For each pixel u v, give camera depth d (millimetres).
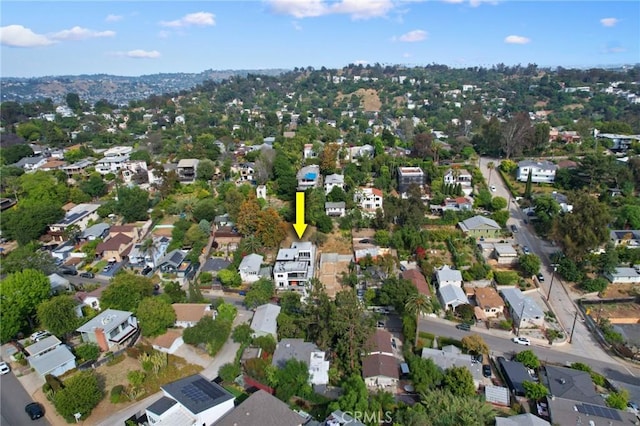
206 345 53562
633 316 64062
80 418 43531
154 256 77875
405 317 57969
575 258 73188
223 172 121438
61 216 92125
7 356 54062
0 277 72688
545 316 63812
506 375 50844
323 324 52750
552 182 107188
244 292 69562
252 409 40531
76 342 56406
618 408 45531
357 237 86625
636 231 80000
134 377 47688
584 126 143625
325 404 45625
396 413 43594
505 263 77062
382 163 118188
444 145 137500
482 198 96812
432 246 82125
